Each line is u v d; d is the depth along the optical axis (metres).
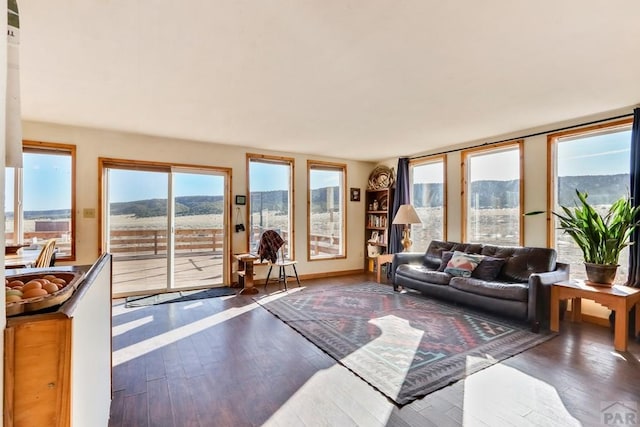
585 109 3.48
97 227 4.35
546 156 4.10
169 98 3.18
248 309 3.98
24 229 4.01
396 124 4.06
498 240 4.65
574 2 1.73
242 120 3.90
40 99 3.19
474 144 4.91
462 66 2.49
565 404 1.98
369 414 1.89
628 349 2.79
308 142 5.06
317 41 2.14
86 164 4.29
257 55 2.33
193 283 5.06
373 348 2.80
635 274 3.21
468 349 2.78
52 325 0.75
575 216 3.62
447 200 5.31
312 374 2.37
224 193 5.30
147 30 2.01
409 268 4.69
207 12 1.83
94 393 1.24
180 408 1.96
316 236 6.16
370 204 6.74
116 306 4.11
